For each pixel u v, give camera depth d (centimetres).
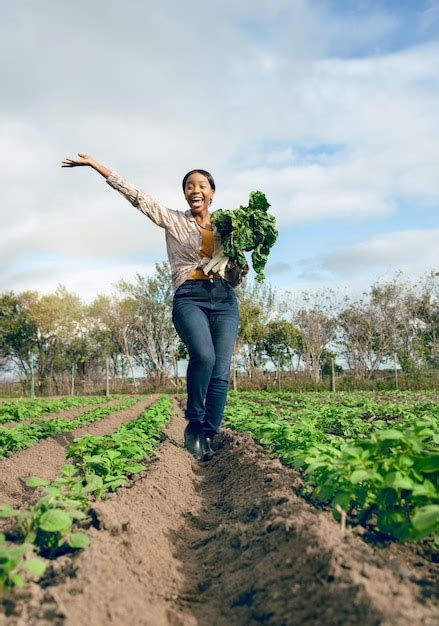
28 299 4831
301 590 266
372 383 3142
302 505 384
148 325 4581
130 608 276
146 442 753
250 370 3856
